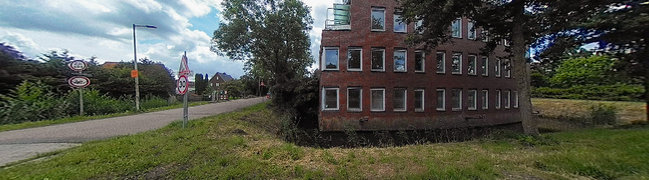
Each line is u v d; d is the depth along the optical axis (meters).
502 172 4.22
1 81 12.92
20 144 5.88
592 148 5.87
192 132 6.82
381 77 14.92
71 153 4.84
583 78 24.33
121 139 5.91
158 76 33.25
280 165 4.49
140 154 4.86
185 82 7.50
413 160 4.93
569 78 25.92
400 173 4.05
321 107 14.73
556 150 5.89
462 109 16.41
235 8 17.84
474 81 16.94
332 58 14.90
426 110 15.43
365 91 14.77
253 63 22.59
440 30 8.55
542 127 17.47
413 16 8.44
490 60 17.81
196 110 16.05
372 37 14.96
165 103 22.12
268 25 17.91
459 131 15.27
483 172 4.13
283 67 21.14
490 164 4.58
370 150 5.93
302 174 4.07
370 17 15.05
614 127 10.33
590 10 8.08
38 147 5.57
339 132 14.52
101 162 4.38
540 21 8.26
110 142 5.66
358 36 14.90
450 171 4.04
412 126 15.01
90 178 3.74
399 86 15.07
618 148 5.69
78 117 10.99
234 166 4.35
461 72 16.52
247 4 18.34
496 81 18.16
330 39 14.84
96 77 20.94
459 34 16.61
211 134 6.85
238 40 18.62
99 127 8.55
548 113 22.64
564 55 10.95
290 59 22.55
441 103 16.00
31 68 14.43
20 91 11.11
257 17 18.69
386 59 15.03
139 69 33.53
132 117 11.73
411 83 15.25
